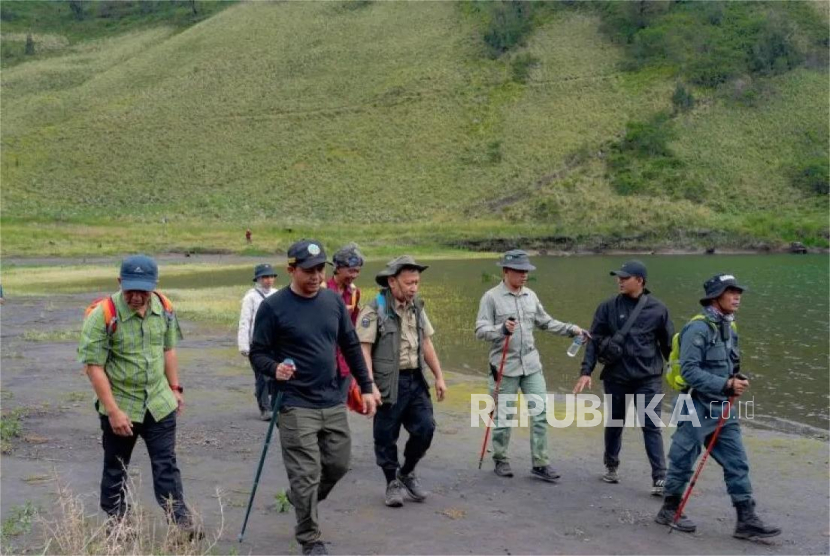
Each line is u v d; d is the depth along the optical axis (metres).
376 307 6.78
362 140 95.50
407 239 66.88
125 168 92.31
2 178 88.31
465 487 7.68
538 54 109.50
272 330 5.71
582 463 8.67
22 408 10.76
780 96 93.50
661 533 6.51
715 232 67.56
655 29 107.94
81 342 5.61
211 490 7.37
